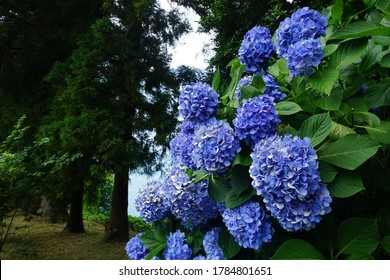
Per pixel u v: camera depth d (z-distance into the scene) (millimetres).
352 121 1391
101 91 7824
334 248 1221
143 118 8070
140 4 7797
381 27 1218
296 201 1136
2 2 8961
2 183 6473
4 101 9844
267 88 1602
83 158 7820
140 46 8773
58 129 7691
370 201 1374
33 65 9344
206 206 1557
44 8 9258
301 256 1128
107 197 17047
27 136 9156
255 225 1239
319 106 1325
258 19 5512
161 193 1711
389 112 1512
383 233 1239
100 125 7309
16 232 10172
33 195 7336
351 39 1354
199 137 1341
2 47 9203
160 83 8531
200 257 1530
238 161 1281
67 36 9141
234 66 1881
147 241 1789
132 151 7602
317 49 1319
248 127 1290
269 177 1140
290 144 1164
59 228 11102
